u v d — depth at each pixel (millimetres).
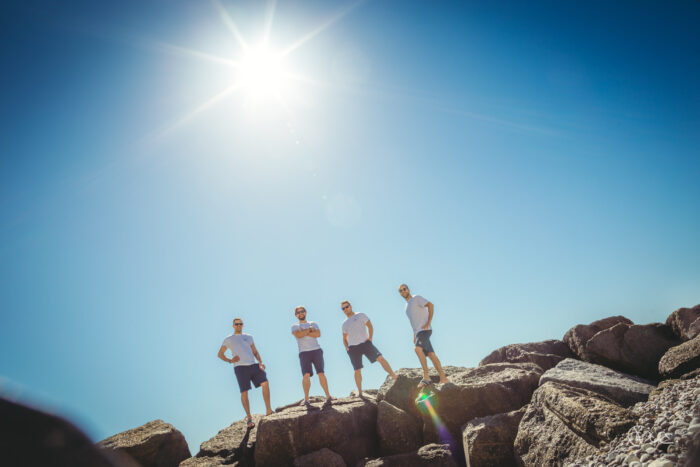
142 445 7262
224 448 7617
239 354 8562
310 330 8477
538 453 5496
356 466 6965
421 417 7637
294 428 7121
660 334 7762
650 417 4484
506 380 7602
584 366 7688
